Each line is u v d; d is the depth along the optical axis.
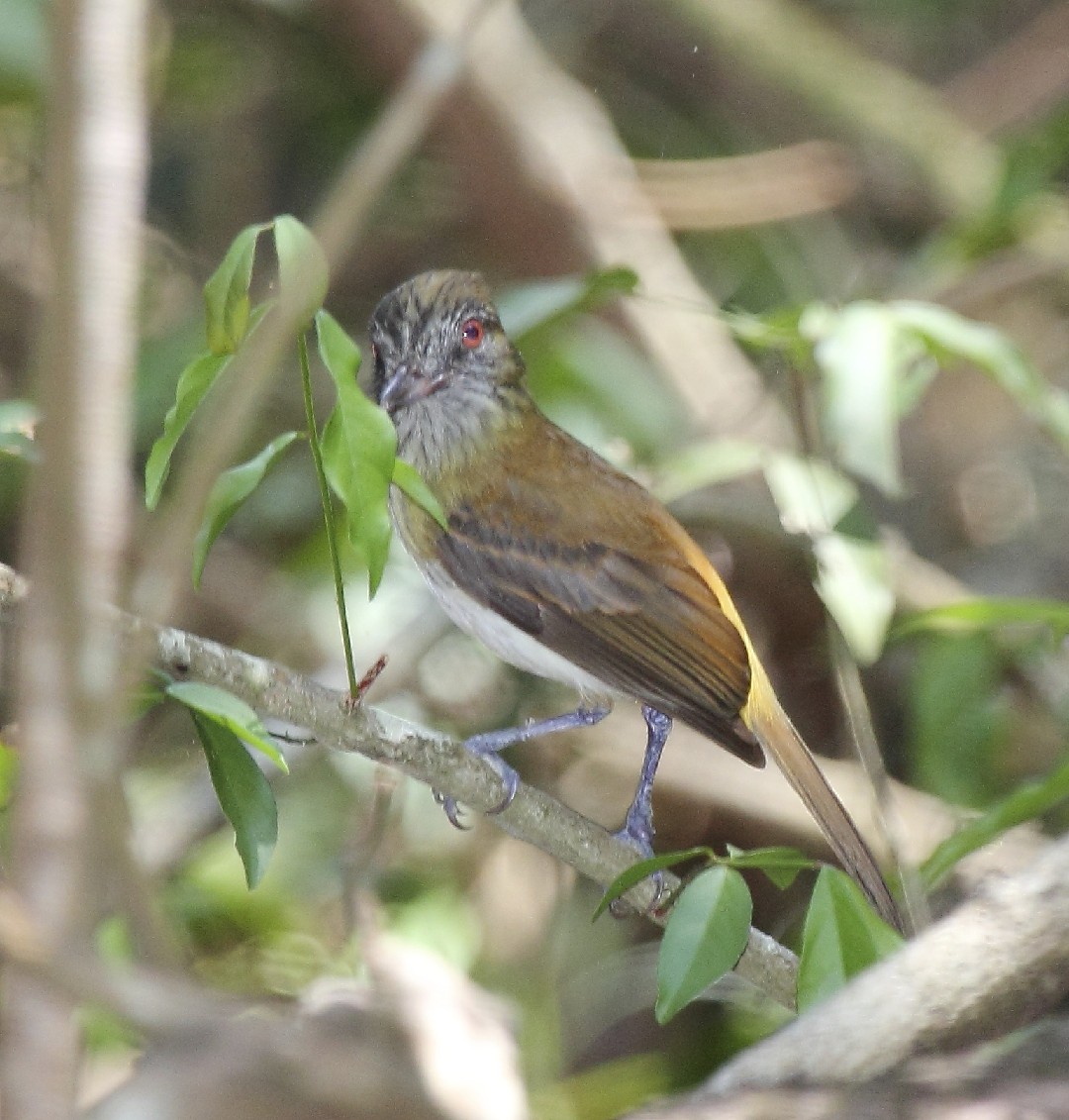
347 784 12.23
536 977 11.77
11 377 13.88
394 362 10.42
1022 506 15.68
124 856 4.09
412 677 12.78
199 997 4.48
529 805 8.05
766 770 13.17
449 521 10.33
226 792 6.93
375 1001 5.81
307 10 14.81
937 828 12.11
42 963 3.81
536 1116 8.90
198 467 4.48
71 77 3.71
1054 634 9.16
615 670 10.01
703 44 16.28
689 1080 11.41
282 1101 4.42
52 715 3.81
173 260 15.17
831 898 6.68
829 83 16.22
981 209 13.44
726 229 15.61
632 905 8.38
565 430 11.43
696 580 10.05
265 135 15.58
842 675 9.59
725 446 10.43
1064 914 5.73
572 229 14.78
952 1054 5.58
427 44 14.38
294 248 4.98
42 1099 3.83
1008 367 9.62
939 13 17.70
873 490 15.29
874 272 15.47
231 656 7.24
